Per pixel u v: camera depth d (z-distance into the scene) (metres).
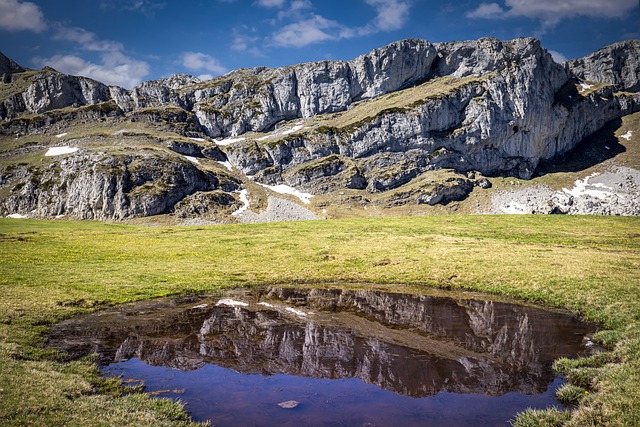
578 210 181.00
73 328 25.17
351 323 26.84
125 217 171.62
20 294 30.75
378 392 16.78
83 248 53.56
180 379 18.03
